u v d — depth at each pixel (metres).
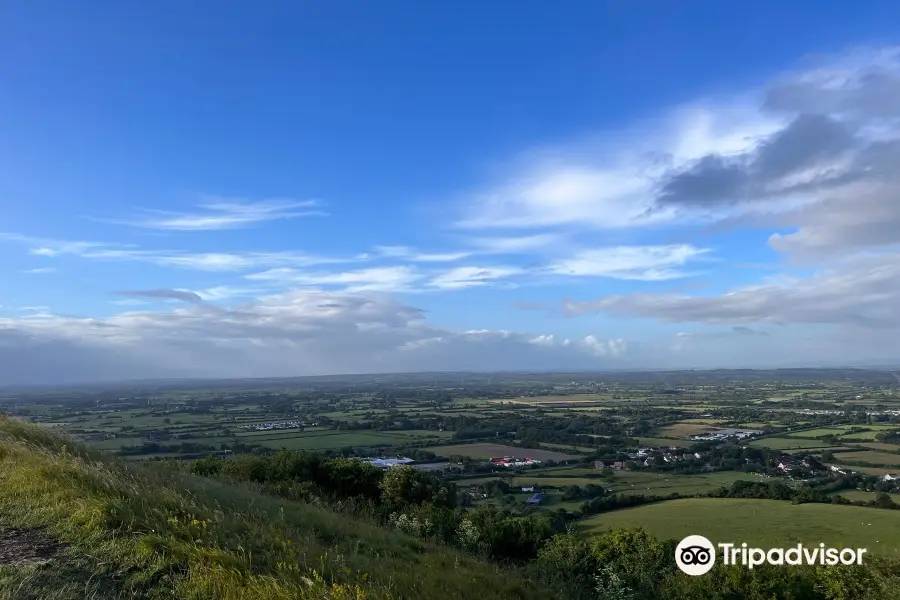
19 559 6.17
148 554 6.59
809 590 11.91
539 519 24.81
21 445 12.23
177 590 5.96
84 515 7.44
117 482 9.44
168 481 12.68
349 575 7.85
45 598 5.34
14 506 7.98
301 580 6.79
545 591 11.04
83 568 6.14
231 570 6.49
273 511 12.41
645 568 14.41
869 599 11.36
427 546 13.02
